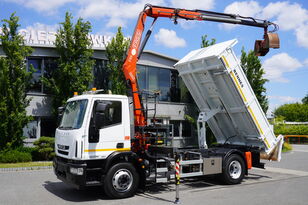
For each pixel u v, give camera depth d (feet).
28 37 58.23
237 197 26.78
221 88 34.63
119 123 26.84
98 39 64.44
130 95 34.37
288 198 26.30
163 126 29.99
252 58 70.13
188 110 74.38
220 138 40.47
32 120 55.93
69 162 26.03
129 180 26.99
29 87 54.13
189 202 25.05
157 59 70.23
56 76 56.49
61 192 29.27
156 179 28.12
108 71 63.00
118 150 26.58
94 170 25.71
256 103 34.04
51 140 52.24
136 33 31.78
